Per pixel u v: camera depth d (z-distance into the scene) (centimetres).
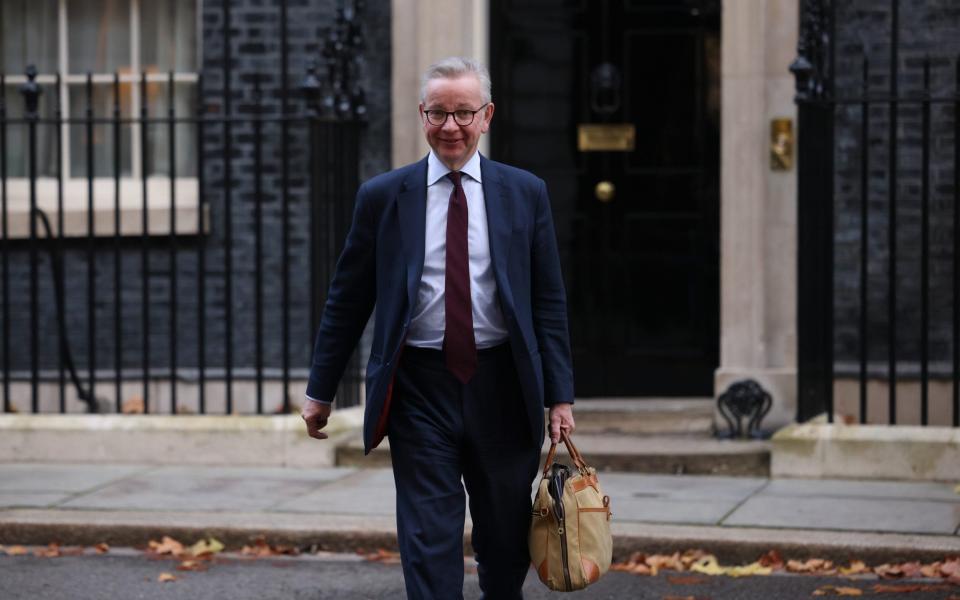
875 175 794
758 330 791
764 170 791
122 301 858
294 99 842
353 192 812
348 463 768
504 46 850
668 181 845
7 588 559
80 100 889
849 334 800
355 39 822
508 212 411
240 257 849
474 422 408
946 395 778
